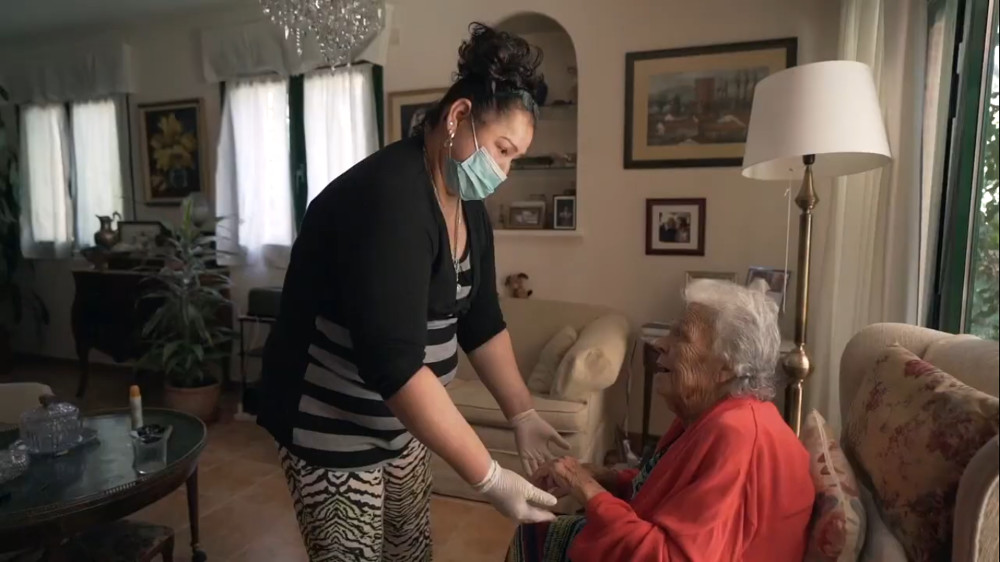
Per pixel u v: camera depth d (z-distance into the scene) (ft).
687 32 10.19
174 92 14.70
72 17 14.21
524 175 12.08
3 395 7.90
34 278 17.07
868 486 3.81
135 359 13.61
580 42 10.79
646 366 9.71
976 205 6.13
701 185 10.32
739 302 3.87
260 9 13.47
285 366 4.01
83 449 6.40
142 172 15.30
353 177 3.69
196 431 6.93
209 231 14.28
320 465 3.98
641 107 10.49
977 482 2.56
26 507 5.08
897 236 6.45
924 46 6.40
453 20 11.65
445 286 3.87
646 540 3.42
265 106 13.57
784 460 3.50
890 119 6.65
